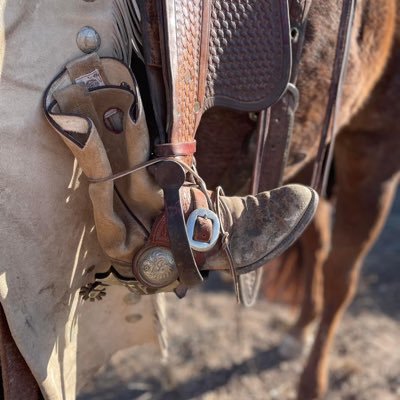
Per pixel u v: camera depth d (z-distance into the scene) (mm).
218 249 1461
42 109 1339
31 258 1356
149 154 1394
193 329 3113
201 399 2725
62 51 1356
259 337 3094
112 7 1395
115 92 1379
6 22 1291
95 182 1341
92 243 1484
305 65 1767
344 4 1734
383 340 3094
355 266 2670
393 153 2416
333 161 2605
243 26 1538
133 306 1792
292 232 1465
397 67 2217
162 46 1371
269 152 1730
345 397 2766
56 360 1425
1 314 1349
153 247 1415
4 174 1305
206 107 1514
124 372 2859
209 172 1742
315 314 2990
